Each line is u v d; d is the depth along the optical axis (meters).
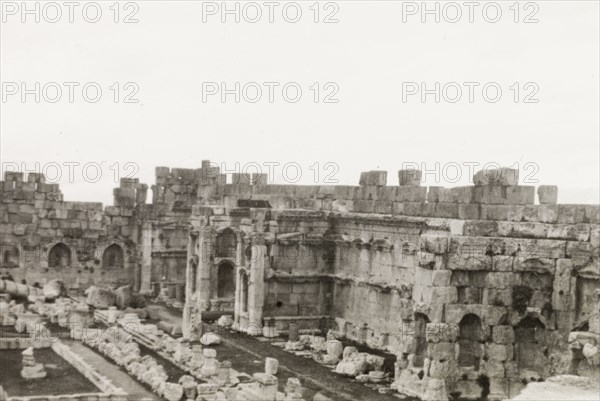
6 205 94.00
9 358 62.53
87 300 85.56
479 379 51.91
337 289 73.44
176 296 92.88
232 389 50.12
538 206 54.59
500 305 52.38
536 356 52.38
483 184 58.28
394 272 65.69
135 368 57.12
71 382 55.34
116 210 97.50
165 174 97.88
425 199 64.56
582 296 51.47
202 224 82.25
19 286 89.44
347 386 55.22
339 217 73.31
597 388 43.66
